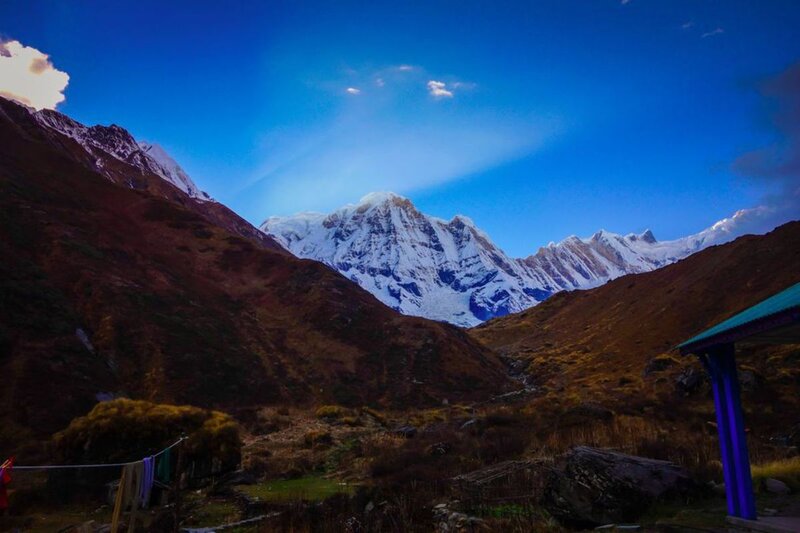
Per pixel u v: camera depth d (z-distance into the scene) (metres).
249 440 32.84
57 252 52.25
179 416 21.47
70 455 19.38
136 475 9.76
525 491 13.40
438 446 24.03
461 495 13.95
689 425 24.58
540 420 28.02
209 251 78.19
